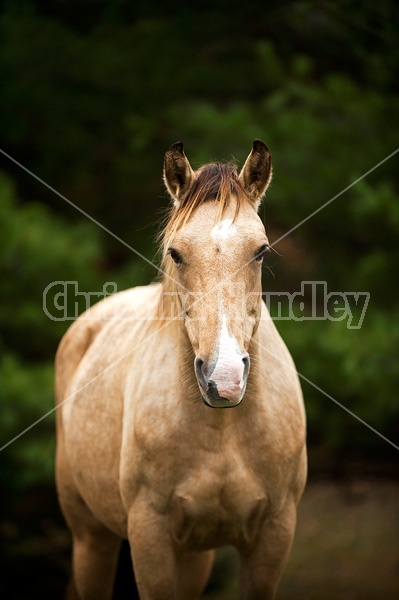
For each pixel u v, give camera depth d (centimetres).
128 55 1175
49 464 834
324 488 1022
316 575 848
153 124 1137
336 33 1016
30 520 920
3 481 848
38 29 1162
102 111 1202
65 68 1177
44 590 892
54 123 1203
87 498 474
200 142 1110
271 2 1048
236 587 876
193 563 496
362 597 801
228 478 380
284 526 399
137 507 396
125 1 1113
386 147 998
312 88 1052
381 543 896
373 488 1003
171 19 1127
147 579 395
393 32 865
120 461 416
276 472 389
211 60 1178
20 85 1175
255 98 1191
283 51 1134
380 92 1013
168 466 384
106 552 511
